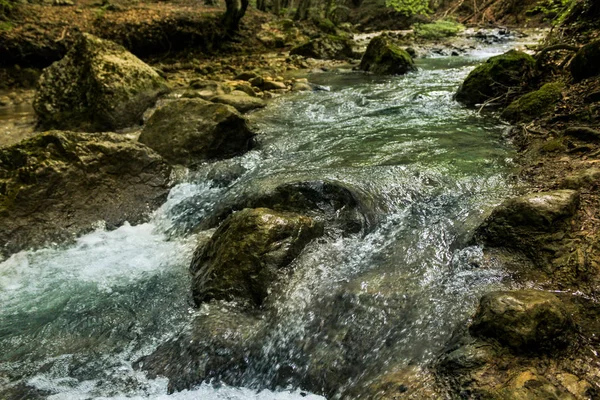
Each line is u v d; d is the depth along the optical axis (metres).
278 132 6.67
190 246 4.34
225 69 12.36
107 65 7.66
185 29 14.55
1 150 5.14
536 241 2.96
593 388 2.02
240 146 6.13
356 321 2.89
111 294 3.79
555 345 2.23
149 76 7.99
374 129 6.29
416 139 5.56
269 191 4.34
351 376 2.63
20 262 4.36
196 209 4.98
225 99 7.70
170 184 5.52
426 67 11.61
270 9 24.39
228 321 3.19
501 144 5.07
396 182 4.21
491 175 4.20
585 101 4.99
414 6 19.09
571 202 3.07
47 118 7.61
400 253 3.40
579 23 7.34
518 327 2.24
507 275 2.87
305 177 4.56
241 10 15.68
